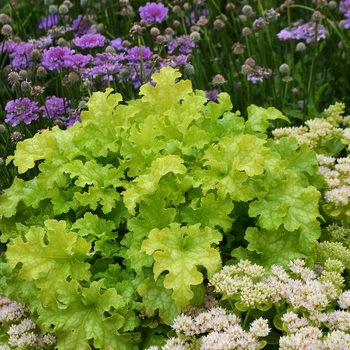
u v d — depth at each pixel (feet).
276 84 6.41
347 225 4.93
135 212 4.57
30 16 6.98
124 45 6.17
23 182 4.87
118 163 4.92
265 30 6.50
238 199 4.48
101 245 4.51
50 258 4.42
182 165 4.50
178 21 6.59
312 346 3.99
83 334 4.32
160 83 4.98
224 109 4.98
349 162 5.02
